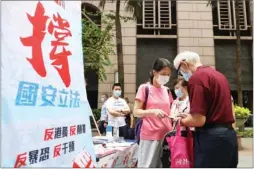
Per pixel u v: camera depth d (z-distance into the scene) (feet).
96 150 8.52
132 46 43.93
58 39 5.65
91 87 43.88
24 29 4.55
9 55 4.15
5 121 3.93
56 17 5.66
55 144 5.14
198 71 6.91
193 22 44.24
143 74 45.11
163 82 9.02
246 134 30.22
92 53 30.27
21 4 4.53
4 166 3.84
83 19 31.27
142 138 9.08
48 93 5.07
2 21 4.06
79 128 6.16
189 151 7.09
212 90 6.64
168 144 7.73
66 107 5.69
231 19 45.37
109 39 33.63
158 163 8.84
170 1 45.85
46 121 4.91
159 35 45.32
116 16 35.40
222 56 45.80
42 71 4.95
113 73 42.32
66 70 5.84
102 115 18.98
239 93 31.83
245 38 44.37
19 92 4.28
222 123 6.63
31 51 4.68
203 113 6.48
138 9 35.60
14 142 4.07
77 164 5.81
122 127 15.42
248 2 44.68
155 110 8.54
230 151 6.53
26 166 4.30
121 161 9.39
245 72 44.98
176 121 7.81
